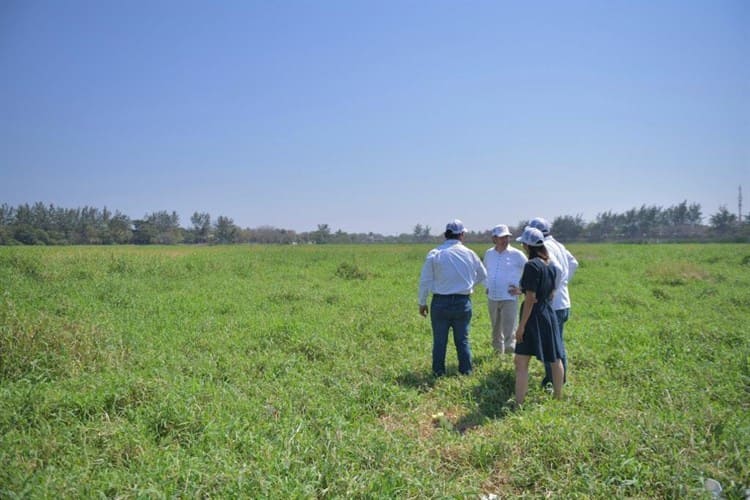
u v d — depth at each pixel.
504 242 7.92
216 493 3.66
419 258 28.09
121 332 8.26
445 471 4.24
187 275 17.50
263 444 4.41
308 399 5.65
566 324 10.26
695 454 4.12
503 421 5.25
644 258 27.84
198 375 6.44
